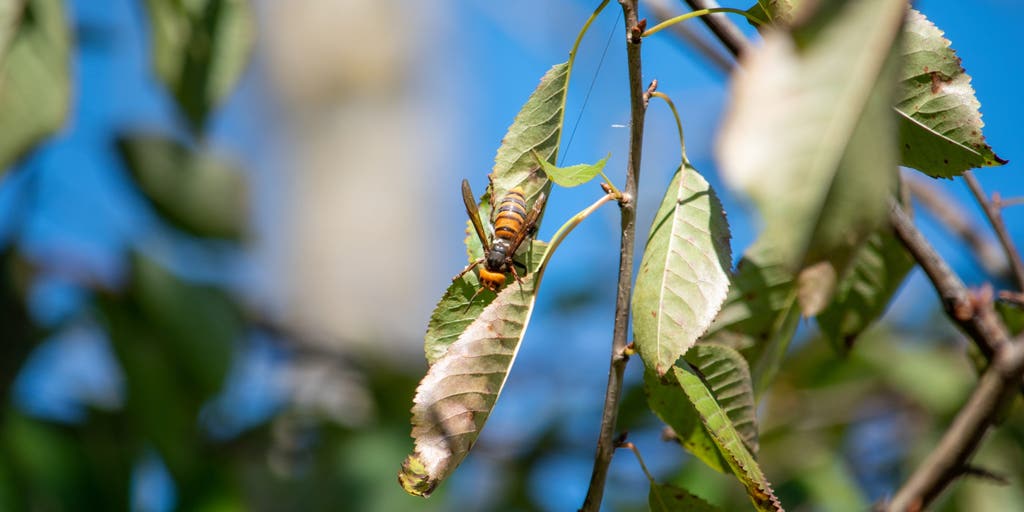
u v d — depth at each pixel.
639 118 0.87
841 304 1.04
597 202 0.88
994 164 0.91
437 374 0.88
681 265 0.87
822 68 0.71
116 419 1.22
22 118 1.02
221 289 1.23
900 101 0.92
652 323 0.87
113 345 1.21
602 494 0.88
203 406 1.22
